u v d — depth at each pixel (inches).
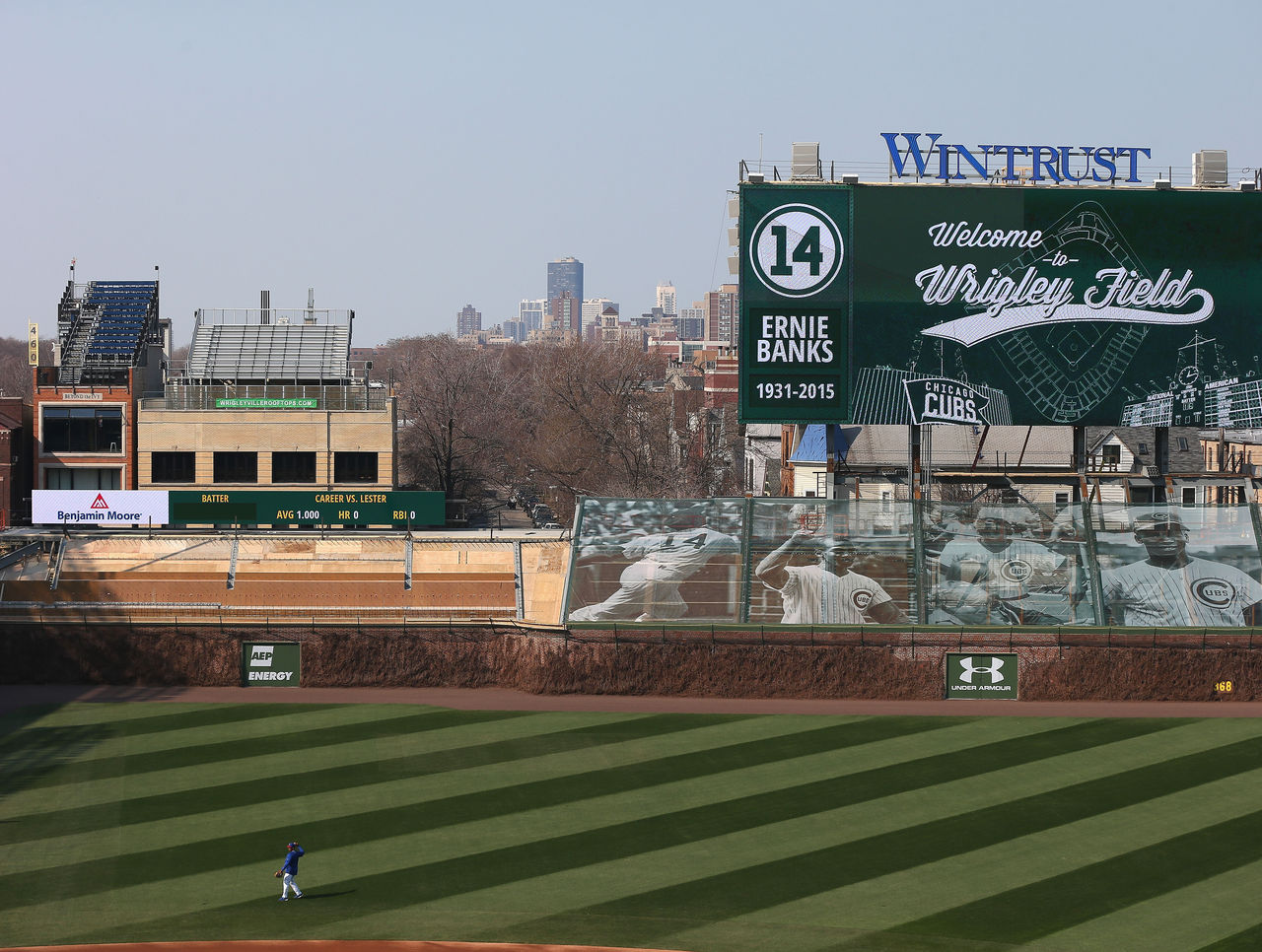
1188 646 3002.0
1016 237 3260.3
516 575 3383.4
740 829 2116.1
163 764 2461.9
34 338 4933.6
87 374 4987.7
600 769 2440.9
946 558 3164.4
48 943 1694.1
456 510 5654.5
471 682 3095.5
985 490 3799.2
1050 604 3110.2
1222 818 2154.3
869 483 3924.7
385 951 1678.2
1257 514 3230.8
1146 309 3272.6
